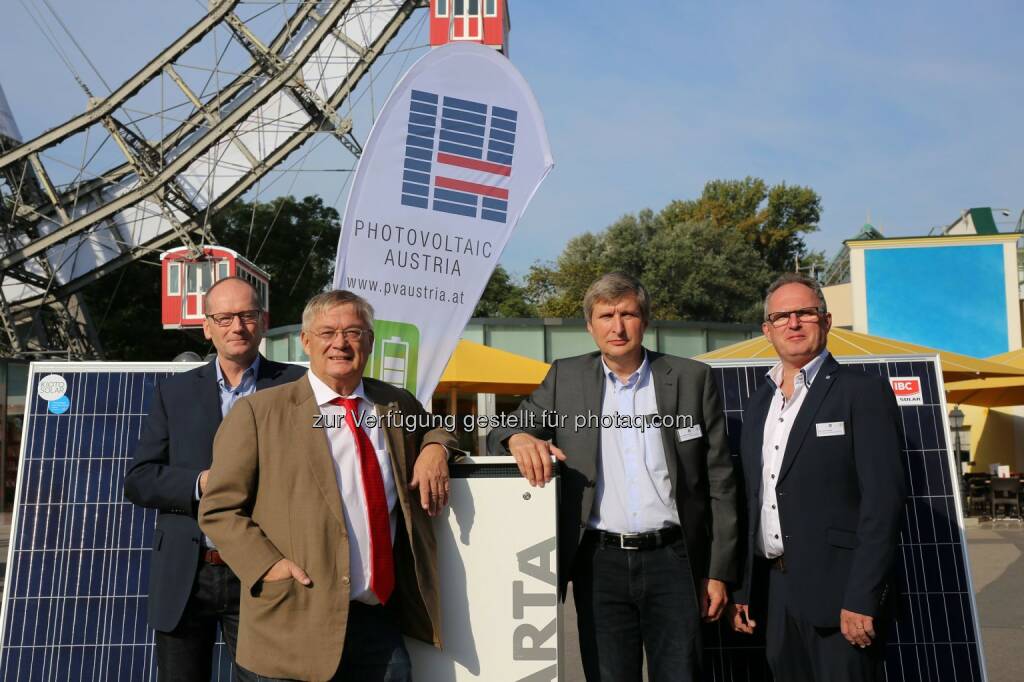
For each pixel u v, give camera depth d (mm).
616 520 3406
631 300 3412
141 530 4285
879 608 3143
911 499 4211
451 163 4227
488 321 21266
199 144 31672
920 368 4297
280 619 2801
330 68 32875
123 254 35625
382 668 2891
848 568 3264
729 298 50906
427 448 3047
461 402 19812
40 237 34125
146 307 42094
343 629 2799
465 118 4238
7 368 22859
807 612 3275
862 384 3348
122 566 4254
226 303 3691
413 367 4180
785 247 62312
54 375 4438
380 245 4156
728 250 51750
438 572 3033
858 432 3289
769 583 3523
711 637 4117
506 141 4270
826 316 3488
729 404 4332
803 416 3393
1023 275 27062
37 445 4367
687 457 3406
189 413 3629
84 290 41312
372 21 32469
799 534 3328
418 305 4195
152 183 32188
